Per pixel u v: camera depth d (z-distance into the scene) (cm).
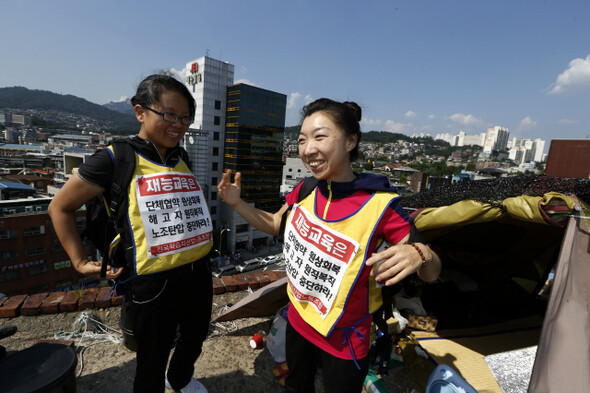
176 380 182
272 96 4009
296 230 138
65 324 276
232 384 216
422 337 275
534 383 140
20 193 2789
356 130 119
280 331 230
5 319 277
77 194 129
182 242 147
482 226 297
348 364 124
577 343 133
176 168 155
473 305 321
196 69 3684
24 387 127
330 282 122
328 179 125
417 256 101
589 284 139
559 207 162
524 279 335
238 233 4022
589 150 298
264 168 4131
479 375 227
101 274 139
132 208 133
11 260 2062
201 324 170
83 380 211
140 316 142
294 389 148
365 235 115
